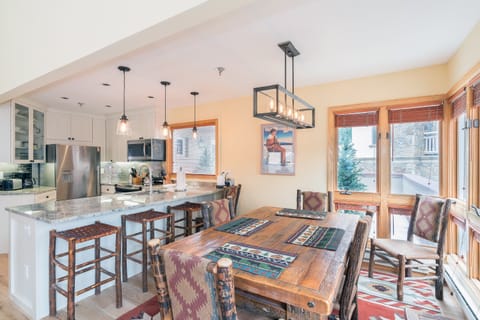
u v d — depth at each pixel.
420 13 1.81
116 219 2.71
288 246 1.68
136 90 3.70
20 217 2.28
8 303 2.32
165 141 4.99
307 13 1.80
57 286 2.08
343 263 1.43
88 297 2.37
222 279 0.94
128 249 2.83
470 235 2.22
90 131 5.41
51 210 2.33
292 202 3.69
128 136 5.23
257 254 1.54
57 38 2.04
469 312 2.02
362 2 1.67
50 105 4.60
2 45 2.73
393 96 3.04
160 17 1.41
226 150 4.30
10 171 4.44
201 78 3.19
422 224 2.61
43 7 2.19
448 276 2.55
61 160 4.56
